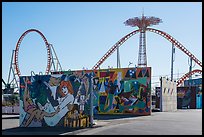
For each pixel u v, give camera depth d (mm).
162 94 46344
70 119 22703
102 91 39281
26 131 20188
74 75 22906
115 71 39031
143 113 37281
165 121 26203
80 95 22594
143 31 80250
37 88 23688
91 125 22141
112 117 33031
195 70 75938
